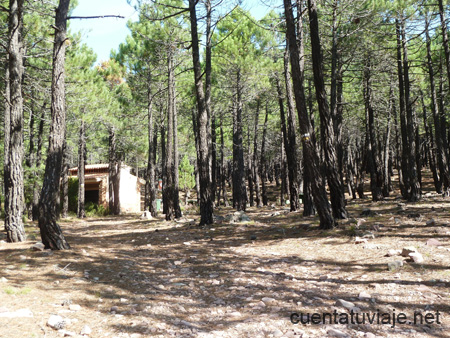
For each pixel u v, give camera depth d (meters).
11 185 10.80
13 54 11.28
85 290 5.49
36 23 17.12
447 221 10.04
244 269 7.13
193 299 5.36
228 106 30.09
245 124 34.00
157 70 26.16
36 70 19.17
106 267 7.24
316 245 8.82
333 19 16.20
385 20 17.39
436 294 4.92
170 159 21.25
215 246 9.98
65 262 7.34
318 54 11.06
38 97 19.86
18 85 11.31
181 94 27.52
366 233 9.02
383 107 24.86
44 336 3.65
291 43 10.93
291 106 17.88
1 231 14.13
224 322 4.35
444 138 22.33
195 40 14.60
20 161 11.06
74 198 32.53
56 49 9.14
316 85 11.25
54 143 9.02
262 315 4.51
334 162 11.61
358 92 25.08
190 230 13.48
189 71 27.44
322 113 11.47
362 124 29.86
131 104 29.64
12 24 11.31
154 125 31.05
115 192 32.72
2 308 4.29
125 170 37.88
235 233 11.98
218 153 38.00
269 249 8.98
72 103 22.48
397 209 14.20
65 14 9.29
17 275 6.17
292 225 12.43
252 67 24.50
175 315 4.60
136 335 3.84
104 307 4.79
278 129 33.00
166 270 7.31
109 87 30.41
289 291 5.51
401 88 18.86
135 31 23.41
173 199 20.98
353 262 6.96
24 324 3.90
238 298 5.30
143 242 11.43
